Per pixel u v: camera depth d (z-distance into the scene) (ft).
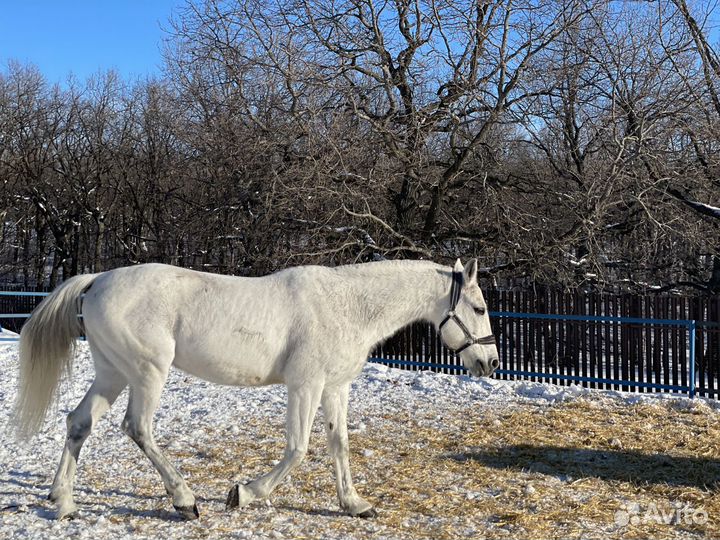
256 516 16.42
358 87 49.67
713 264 59.93
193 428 26.27
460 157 50.24
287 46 47.96
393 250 47.96
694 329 32.63
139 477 19.72
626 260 57.26
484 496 18.52
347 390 17.65
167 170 82.38
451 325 18.02
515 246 50.14
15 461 21.15
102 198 103.55
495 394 32.91
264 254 53.06
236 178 58.03
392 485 19.36
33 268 124.36
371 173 47.75
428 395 32.73
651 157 48.21
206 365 16.53
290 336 16.60
